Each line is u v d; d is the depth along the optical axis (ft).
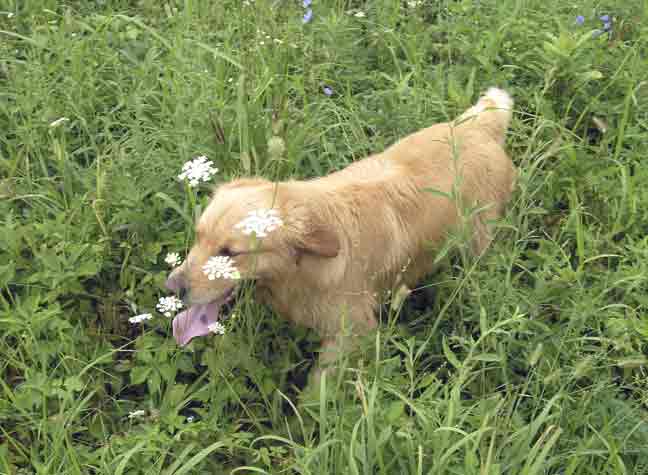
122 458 6.51
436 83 9.36
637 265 7.70
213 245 6.72
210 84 8.74
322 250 6.83
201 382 7.34
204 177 6.88
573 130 9.12
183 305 6.76
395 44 10.01
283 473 6.70
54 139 8.04
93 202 7.70
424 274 7.88
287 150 8.24
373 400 6.30
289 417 7.19
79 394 7.12
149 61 9.02
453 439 6.52
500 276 7.58
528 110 9.38
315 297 7.15
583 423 6.88
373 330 7.39
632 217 8.20
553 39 9.34
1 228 7.52
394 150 7.81
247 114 8.35
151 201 8.07
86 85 8.96
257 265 6.79
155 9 10.12
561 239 8.31
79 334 7.31
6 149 8.68
